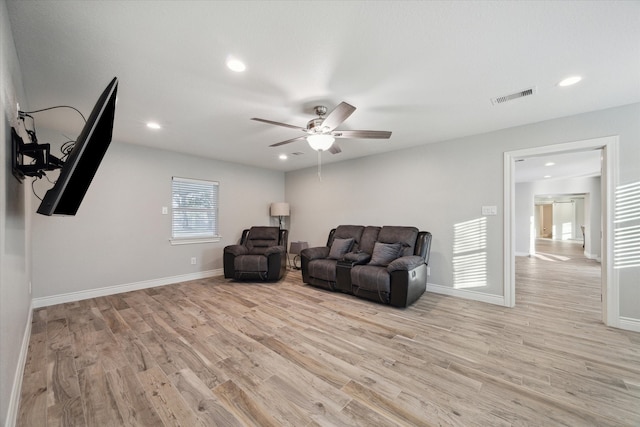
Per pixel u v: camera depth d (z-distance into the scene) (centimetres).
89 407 150
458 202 360
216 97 238
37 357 201
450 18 145
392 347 219
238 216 525
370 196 454
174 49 171
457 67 192
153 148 409
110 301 335
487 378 177
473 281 347
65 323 265
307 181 561
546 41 164
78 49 169
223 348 216
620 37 160
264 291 381
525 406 151
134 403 153
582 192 709
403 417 143
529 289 397
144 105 254
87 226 349
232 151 432
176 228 439
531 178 729
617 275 257
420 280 333
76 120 284
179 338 233
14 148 150
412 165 403
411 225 404
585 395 160
